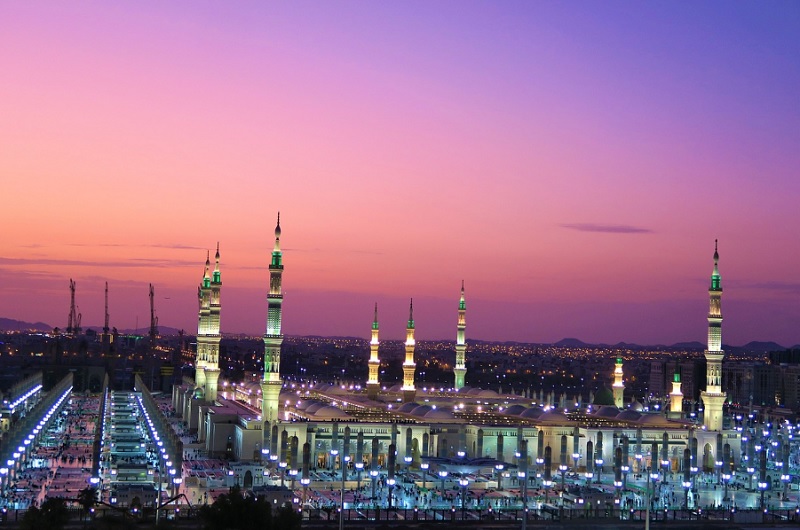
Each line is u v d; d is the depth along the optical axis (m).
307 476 195.12
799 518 184.38
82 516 158.62
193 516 166.75
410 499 199.50
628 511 187.00
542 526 171.25
